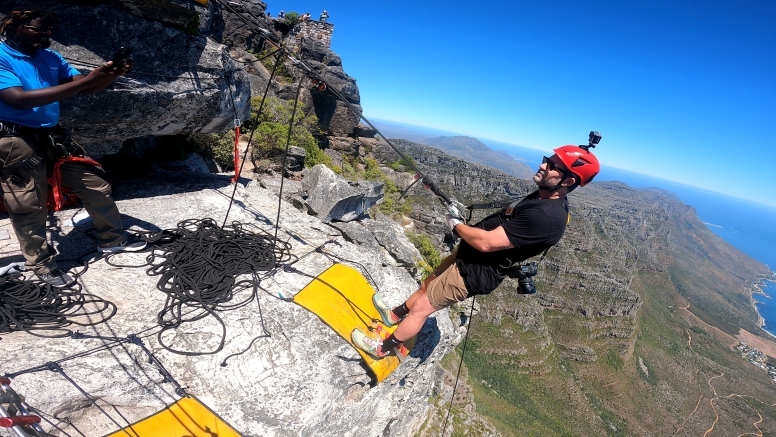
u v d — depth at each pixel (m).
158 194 6.46
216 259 5.02
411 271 9.17
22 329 3.40
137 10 4.93
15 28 3.22
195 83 5.77
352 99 29.11
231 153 11.11
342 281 5.15
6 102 3.19
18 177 3.50
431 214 43.09
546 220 3.25
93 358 3.35
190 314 4.14
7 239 4.46
